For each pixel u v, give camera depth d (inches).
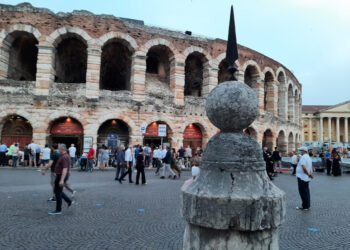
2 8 970.1
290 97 1729.8
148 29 1085.1
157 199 451.2
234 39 162.2
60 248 237.9
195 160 405.4
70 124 1000.2
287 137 1592.0
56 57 1091.3
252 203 121.7
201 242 128.9
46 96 957.8
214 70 1189.7
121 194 490.3
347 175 1014.4
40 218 328.8
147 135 1066.7
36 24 974.4
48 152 861.8
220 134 146.5
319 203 448.5
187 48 1145.4
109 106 1007.6
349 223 329.7
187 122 1124.5
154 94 1073.5
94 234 274.4
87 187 562.9
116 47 1168.2
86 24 1005.2
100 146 1043.9
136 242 253.1
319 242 261.9
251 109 143.5
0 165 911.7
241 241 124.1
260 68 1355.8
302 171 399.9
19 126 994.7
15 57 1065.5
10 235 268.8
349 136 3863.2
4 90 946.1
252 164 136.7
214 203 123.4
